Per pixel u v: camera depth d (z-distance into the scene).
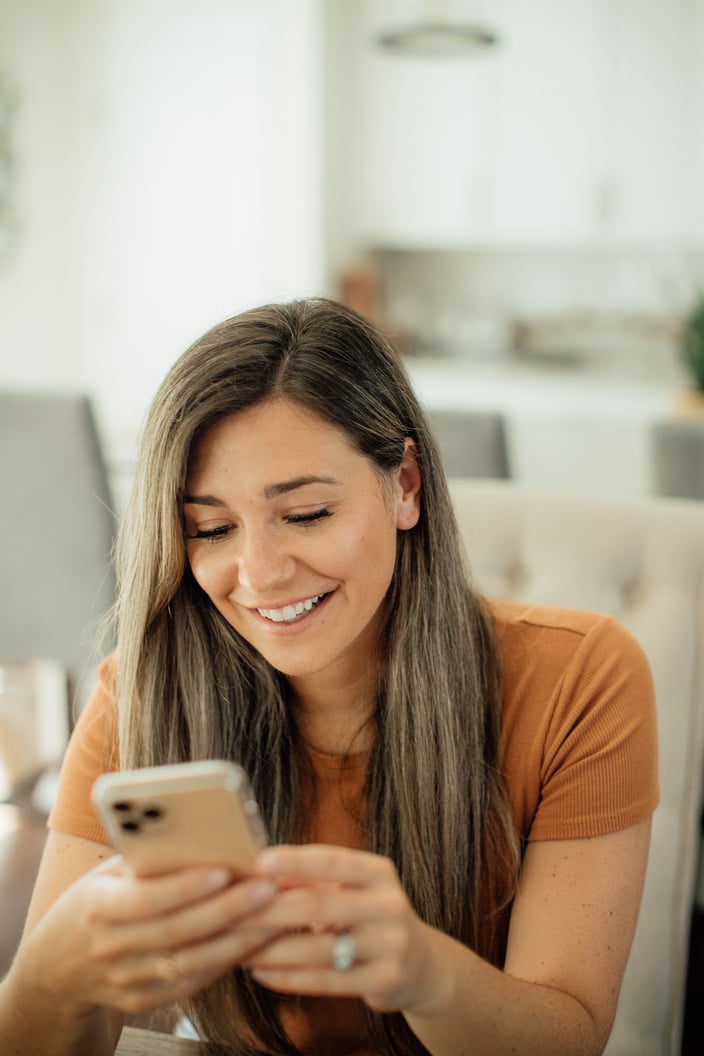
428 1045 0.79
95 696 1.08
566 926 0.93
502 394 4.95
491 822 1.01
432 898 0.99
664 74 4.80
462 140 5.14
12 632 2.44
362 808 1.03
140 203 5.14
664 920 1.23
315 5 4.78
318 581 0.88
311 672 0.91
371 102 5.25
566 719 1.00
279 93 4.90
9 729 1.69
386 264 5.76
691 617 1.28
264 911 0.66
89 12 5.04
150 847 0.64
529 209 5.10
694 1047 1.81
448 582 1.00
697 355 4.57
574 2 4.87
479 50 3.51
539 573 1.36
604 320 5.38
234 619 0.93
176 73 5.01
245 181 5.01
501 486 1.42
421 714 0.99
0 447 2.35
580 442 3.39
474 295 5.66
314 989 0.68
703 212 4.85
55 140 5.09
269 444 0.86
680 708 1.26
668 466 2.63
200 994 1.01
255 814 0.63
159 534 0.92
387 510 0.91
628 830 0.98
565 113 4.97
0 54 4.79
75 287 5.26
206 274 5.12
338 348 0.89
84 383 5.33
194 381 0.86
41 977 0.73
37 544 2.38
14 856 1.35
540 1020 0.82
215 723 1.01
